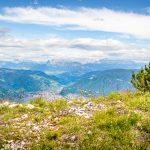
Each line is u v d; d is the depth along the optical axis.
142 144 15.27
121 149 15.06
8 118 21.72
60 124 19.36
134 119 17.62
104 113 19.62
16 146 16.33
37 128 18.95
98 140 15.80
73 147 15.67
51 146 15.95
